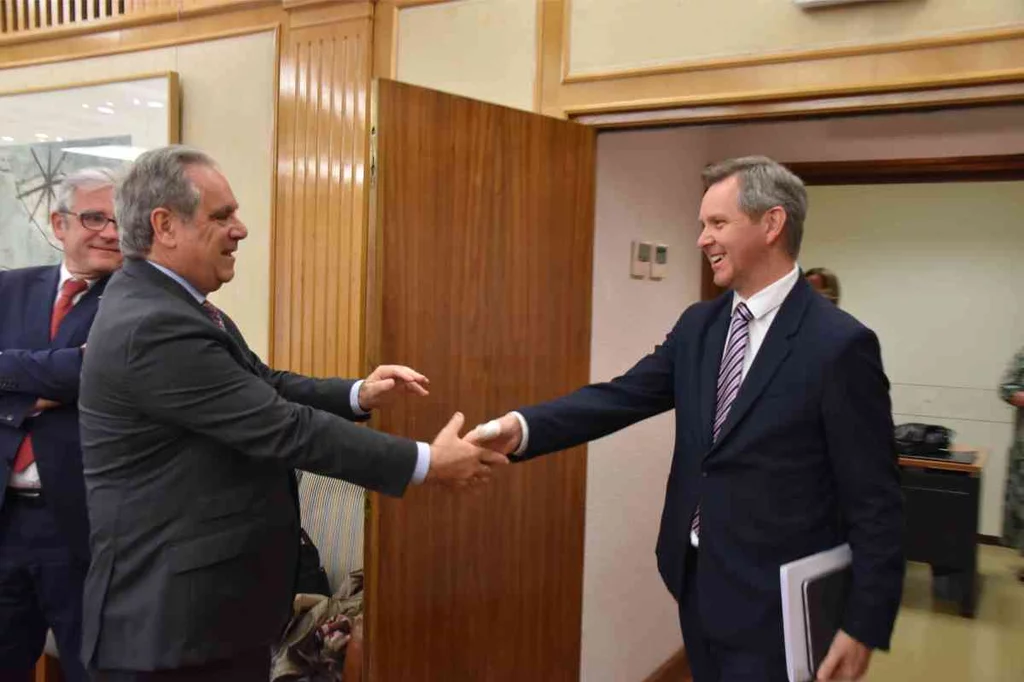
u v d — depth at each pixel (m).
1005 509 3.78
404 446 1.44
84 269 1.84
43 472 1.79
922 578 4.40
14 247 3.25
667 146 2.85
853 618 1.36
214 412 1.33
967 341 5.11
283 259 2.67
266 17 2.70
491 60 2.29
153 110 2.90
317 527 2.65
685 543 1.54
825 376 1.37
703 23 2.00
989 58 1.69
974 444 5.09
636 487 2.81
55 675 2.38
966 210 5.06
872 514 1.36
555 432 1.66
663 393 1.73
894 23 1.78
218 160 2.84
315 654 2.22
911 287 5.24
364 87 2.47
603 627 2.63
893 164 3.49
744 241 1.45
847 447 1.36
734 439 1.44
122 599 1.39
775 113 1.94
